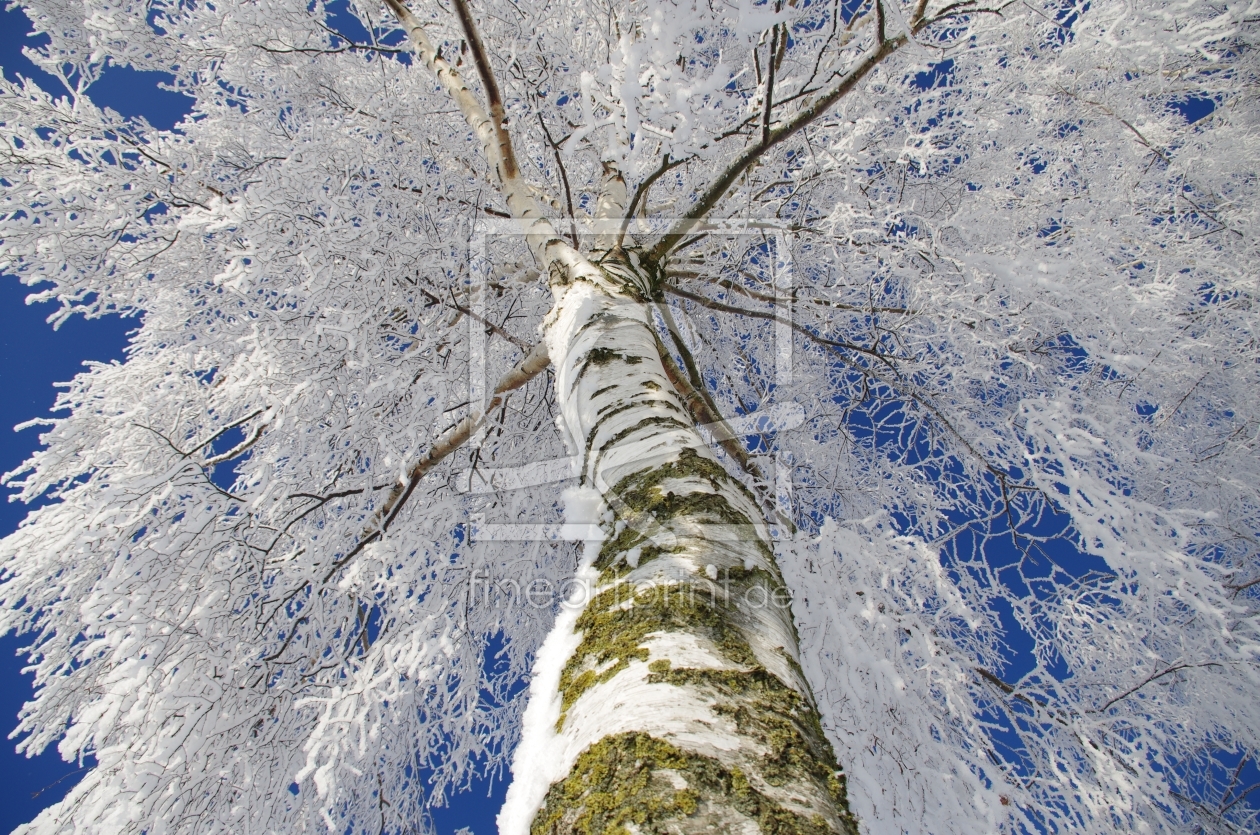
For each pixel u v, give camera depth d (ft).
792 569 5.22
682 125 6.54
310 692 9.16
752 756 2.71
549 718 3.39
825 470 12.17
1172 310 9.54
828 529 5.53
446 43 12.07
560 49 10.13
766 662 3.34
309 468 9.68
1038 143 11.73
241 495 8.33
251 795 8.43
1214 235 11.32
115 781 7.22
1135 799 7.07
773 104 8.61
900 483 12.09
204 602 8.30
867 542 6.41
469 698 11.10
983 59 11.17
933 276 9.98
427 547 9.36
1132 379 10.43
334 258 8.52
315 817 9.31
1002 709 8.79
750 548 4.21
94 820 7.11
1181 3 8.39
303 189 9.12
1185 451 10.54
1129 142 11.39
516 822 2.90
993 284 9.87
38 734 8.29
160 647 7.80
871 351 11.42
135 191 9.38
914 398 11.47
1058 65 10.66
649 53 6.31
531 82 10.30
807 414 11.80
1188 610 8.98
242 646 9.00
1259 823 9.77
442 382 9.43
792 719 3.02
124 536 8.77
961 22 10.81
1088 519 7.10
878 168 11.91
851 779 3.93
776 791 2.57
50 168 9.39
